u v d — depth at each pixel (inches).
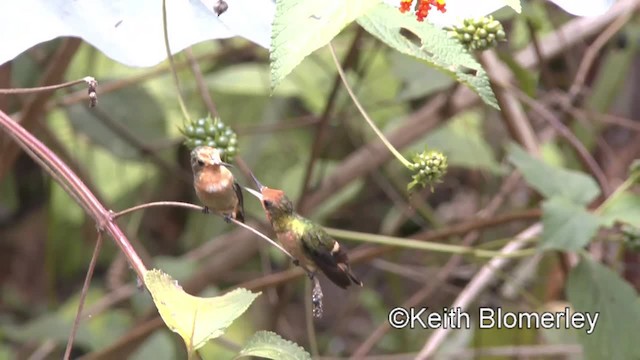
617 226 52.4
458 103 61.5
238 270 68.7
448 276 63.9
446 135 62.8
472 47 38.4
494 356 56.1
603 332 45.4
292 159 70.3
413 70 56.1
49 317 58.5
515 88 56.7
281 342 33.9
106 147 61.1
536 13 56.5
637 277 58.1
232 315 33.3
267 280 50.9
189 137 41.1
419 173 37.6
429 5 35.5
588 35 62.2
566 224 45.1
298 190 64.3
